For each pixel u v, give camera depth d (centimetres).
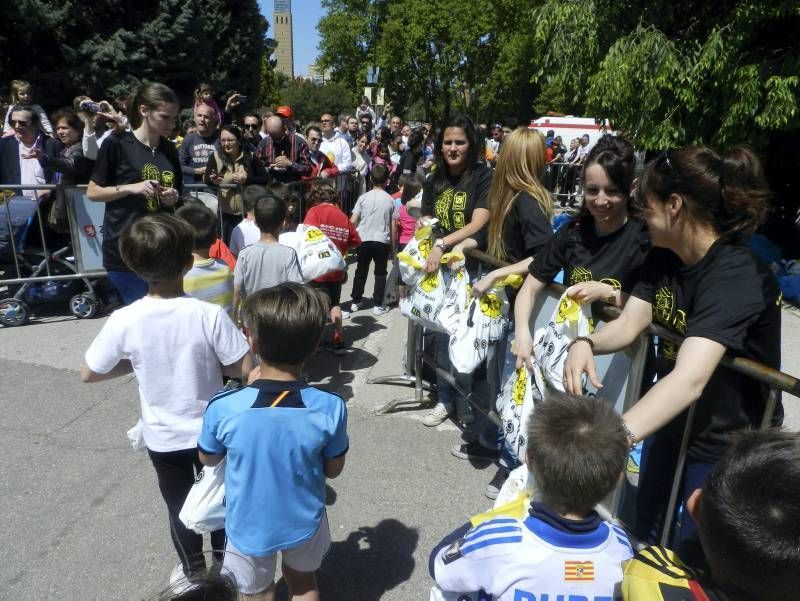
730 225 170
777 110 671
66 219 571
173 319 221
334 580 263
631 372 218
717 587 103
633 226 245
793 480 94
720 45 703
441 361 392
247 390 195
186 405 226
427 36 4453
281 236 482
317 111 5759
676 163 171
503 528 143
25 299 579
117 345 219
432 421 399
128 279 405
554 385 237
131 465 346
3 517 300
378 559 276
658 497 210
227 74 2169
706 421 184
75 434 378
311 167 792
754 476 97
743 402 178
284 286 198
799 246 794
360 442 378
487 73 4572
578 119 2292
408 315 368
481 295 303
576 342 197
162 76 1784
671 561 116
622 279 246
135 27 1733
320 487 203
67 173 562
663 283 190
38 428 384
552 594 137
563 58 865
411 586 261
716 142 738
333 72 5378
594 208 243
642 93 762
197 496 208
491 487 323
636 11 812
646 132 780
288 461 191
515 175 311
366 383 467
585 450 134
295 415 191
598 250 252
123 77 1697
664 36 745
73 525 295
